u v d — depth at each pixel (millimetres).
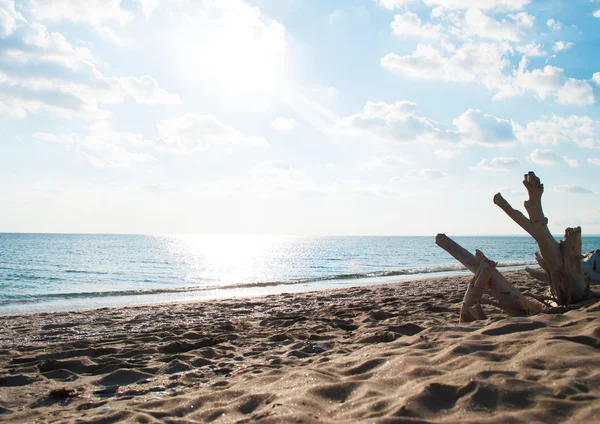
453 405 2488
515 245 102500
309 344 5805
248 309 10820
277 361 4785
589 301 5387
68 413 3387
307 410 2619
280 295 13836
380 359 3701
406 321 6961
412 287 15250
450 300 9812
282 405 2719
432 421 2275
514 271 20000
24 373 4777
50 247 69688
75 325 8844
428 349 3871
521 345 3525
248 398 3053
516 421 2180
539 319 4418
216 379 4289
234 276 26156
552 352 3135
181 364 4852
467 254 5984
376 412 2471
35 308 12359
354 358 4039
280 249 78062
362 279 21656
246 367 4691
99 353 5809
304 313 9305
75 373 4773
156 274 27031
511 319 4520
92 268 31125
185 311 10586
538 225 5570
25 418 3332
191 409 3074
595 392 2471
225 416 2822
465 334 4387
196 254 56938
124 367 4918
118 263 37125
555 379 2689
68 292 17188
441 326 4980
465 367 3129
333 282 20125
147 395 3824
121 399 3730
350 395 2893
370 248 80062
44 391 4102
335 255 54531
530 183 5461
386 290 14414
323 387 3016
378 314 8016
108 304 13211
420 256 50969
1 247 66062
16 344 7156
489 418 2244
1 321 9359
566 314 4559
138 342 6594
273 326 7922
